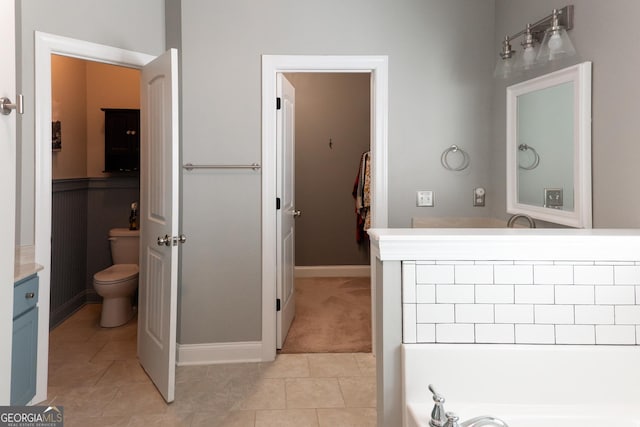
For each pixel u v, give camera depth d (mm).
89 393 2305
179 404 2197
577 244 1065
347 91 5070
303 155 5078
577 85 1809
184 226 2709
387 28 2730
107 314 3375
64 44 2314
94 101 4012
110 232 3760
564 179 1940
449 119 2758
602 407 1053
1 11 1231
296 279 4984
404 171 2762
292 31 2697
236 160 2719
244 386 2406
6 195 1271
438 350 1074
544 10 2123
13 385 1936
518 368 1069
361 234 5008
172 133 2152
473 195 2773
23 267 2109
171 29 2727
